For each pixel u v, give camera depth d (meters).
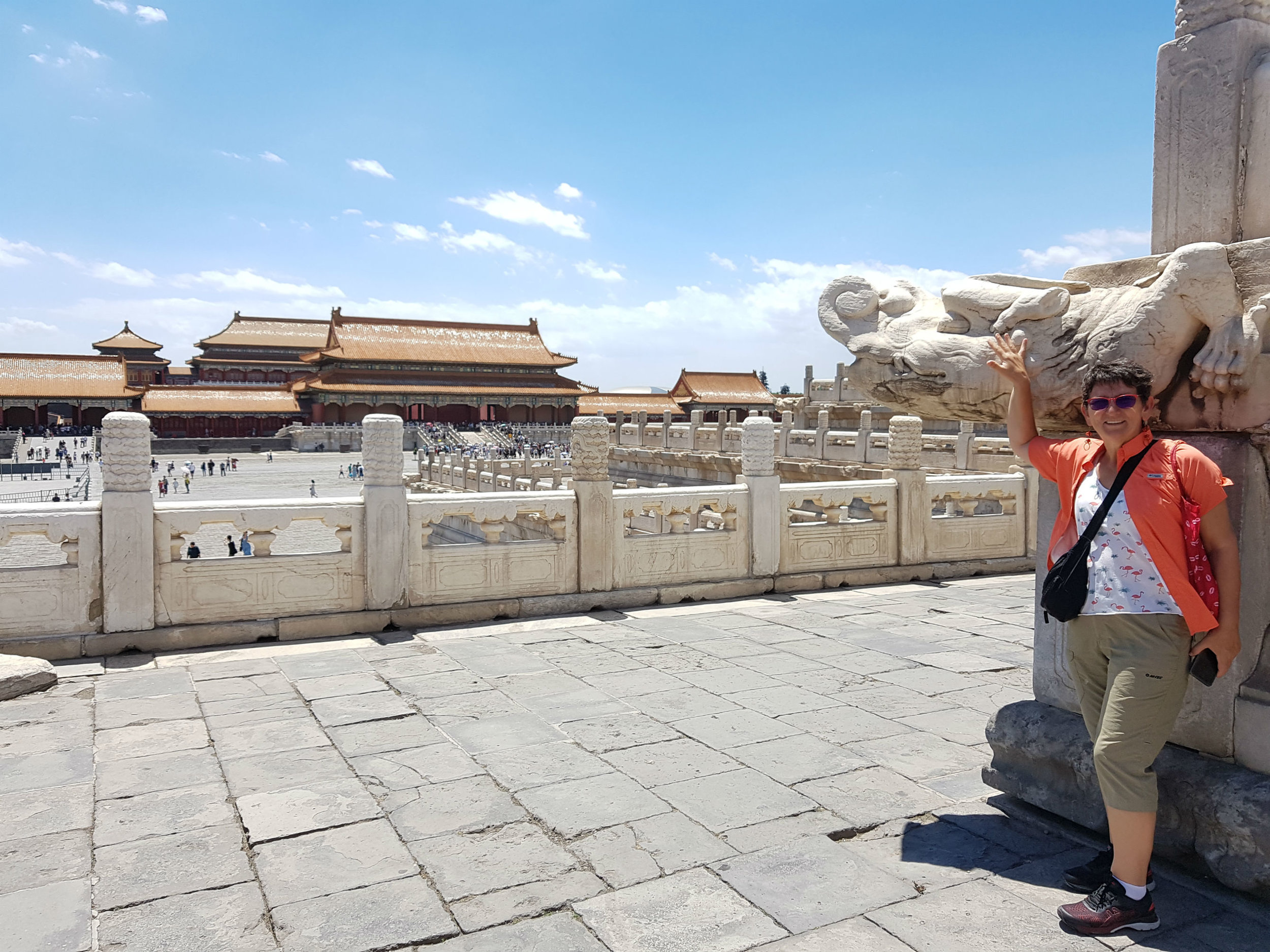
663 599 8.80
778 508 9.45
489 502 8.07
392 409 99.25
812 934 3.04
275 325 124.69
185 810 4.05
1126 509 3.09
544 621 8.02
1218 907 3.22
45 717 5.34
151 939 3.02
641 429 33.47
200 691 5.89
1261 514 3.38
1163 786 3.54
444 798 4.18
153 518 6.89
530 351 105.31
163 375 128.12
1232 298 3.24
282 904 3.25
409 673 6.35
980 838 3.80
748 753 4.79
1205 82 3.60
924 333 4.09
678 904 3.24
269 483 57.41
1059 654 4.06
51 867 3.51
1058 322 3.72
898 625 7.93
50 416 91.44
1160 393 3.55
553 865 3.54
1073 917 3.05
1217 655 3.02
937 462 19.08
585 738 5.01
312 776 4.45
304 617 7.34
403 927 3.10
